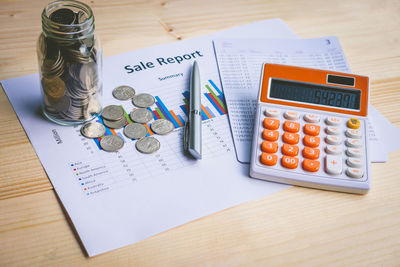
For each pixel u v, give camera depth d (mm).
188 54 707
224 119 602
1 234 440
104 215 465
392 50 765
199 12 807
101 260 428
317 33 791
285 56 714
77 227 451
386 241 466
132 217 466
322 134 548
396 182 535
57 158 520
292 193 511
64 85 525
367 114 565
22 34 701
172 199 489
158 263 430
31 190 485
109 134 556
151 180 507
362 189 508
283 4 859
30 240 438
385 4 887
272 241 457
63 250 434
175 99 620
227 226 468
